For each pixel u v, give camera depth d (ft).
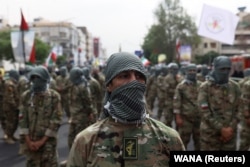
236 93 18.45
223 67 17.84
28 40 40.73
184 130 24.80
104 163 7.19
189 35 245.45
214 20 28.19
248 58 61.11
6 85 32.71
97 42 296.71
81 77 25.44
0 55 168.45
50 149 17.26
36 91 17.30
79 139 7.46
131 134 7.33
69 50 375.04
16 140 33.81
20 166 25.07
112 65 7.55
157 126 7.57
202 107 18.43
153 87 46.47
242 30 242.58
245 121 23.52
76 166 7.39
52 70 55.72
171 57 242.17
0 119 34.50
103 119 7.72
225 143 18.28
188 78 24.90
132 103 7.25
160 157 7.36
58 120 17.42
